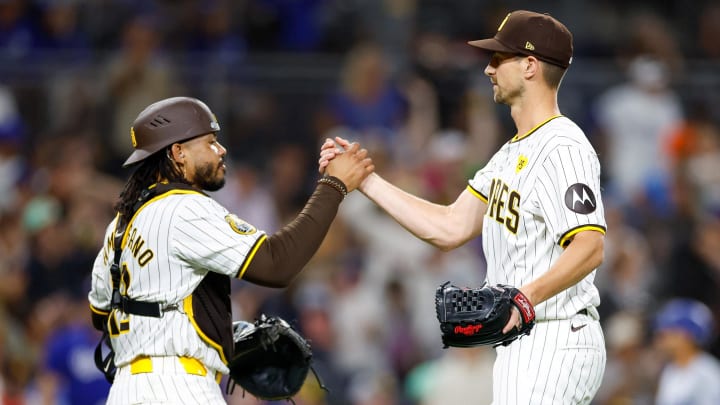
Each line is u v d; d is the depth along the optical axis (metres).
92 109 47.44
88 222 44.34
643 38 53.59
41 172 46.38
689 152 49.31
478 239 44.78
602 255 18.80
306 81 48.19
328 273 43.16
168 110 20.48
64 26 51.28
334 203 20.97
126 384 19.88
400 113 48.47
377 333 41.94
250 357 21.98
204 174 20.59
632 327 40.59
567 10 57.84
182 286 19.83
